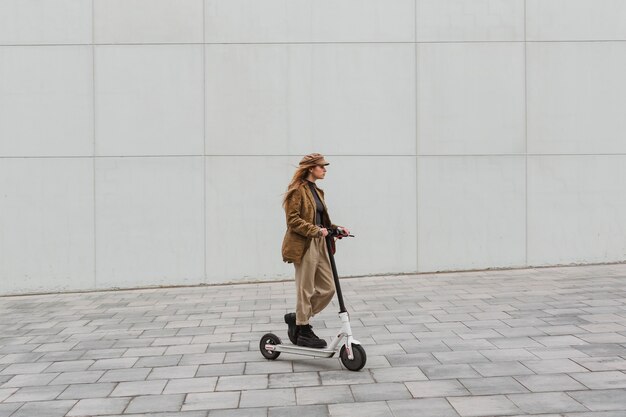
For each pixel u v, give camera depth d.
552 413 3.53
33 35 9.78
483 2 9.98
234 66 9.91
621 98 10.05
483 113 10.01
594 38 10.04
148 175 9.88
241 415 3.71
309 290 4.98
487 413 3.58
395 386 4.18
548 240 10.04
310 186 5.08
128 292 9.54
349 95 9.96
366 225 9.96
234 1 9.89
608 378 4.15
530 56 10.01
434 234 9.98
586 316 6.20
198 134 9.90
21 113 9.78
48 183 9.80
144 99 9.86
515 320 6.17
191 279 9.91
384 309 7.12
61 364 5.11
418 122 9.98
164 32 9.86
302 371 4.67
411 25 9.96
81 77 9.82
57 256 9.80
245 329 6.36
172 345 5.71
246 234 9.92
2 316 7.72
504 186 10.01
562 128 10.04
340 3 9.95
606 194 10.05
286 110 9.93
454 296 7.80
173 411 3.82
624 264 9.98
